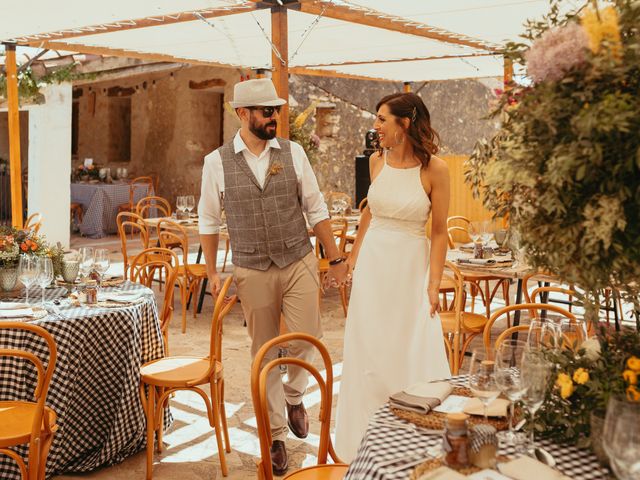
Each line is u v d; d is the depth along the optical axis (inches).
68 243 414.9
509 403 80.9
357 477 73.2
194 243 448.5
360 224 146.1
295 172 142.9
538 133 64.1
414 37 287.4
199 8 229.3
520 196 67.3
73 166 619.8
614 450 57.6
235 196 139.8
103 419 142.3
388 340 133.8
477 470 66.9
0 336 130.0
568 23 65.6
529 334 89.4
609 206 60.0
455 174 444.5
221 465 140.3
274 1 216.5
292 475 98.7
